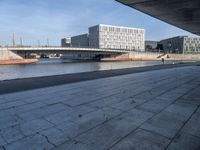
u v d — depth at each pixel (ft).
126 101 28.68
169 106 25.96
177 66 115.34
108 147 15.06
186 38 481.05
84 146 15.24
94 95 32.73
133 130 18.19
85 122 20.26
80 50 319.27
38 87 39.83
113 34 531.50
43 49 287.69
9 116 22.18
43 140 16.28
